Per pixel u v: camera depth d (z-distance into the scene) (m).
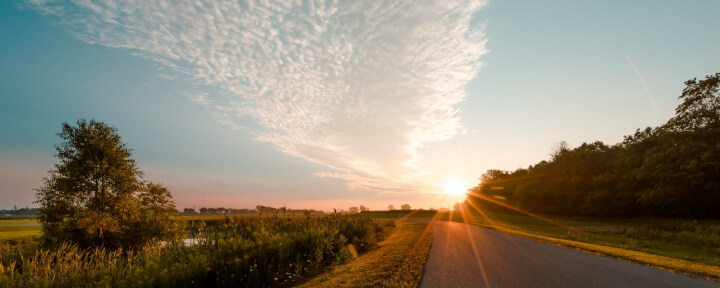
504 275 7.99
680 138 41.97
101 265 7.98
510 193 95.38
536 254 11.75
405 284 7.11
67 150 25.17
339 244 12.35
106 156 26.14
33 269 7.47
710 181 37.66
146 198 28.25
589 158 66.94
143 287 6.57
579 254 11.77
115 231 24.41
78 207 24.38
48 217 23.55
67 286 7.18
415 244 15.56
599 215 59.00
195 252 8.48
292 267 9.46
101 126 26.41
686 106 41.97
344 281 7.96
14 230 39.66
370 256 12.62
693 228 24.11
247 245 8.84
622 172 54.41
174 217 28.94
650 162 44.00
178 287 7.02
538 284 7.02
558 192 70.38
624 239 22.94
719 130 38.50
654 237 23.67
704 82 40.56
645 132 53.78
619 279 7.46
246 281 7.98
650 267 9.02
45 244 21.27
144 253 9.27
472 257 11.01
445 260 10.36
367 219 24.11
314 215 20.25
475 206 112.25
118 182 26.19
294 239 10.63
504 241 16.78
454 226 33.09
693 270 8.45
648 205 47.78
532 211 81.69
